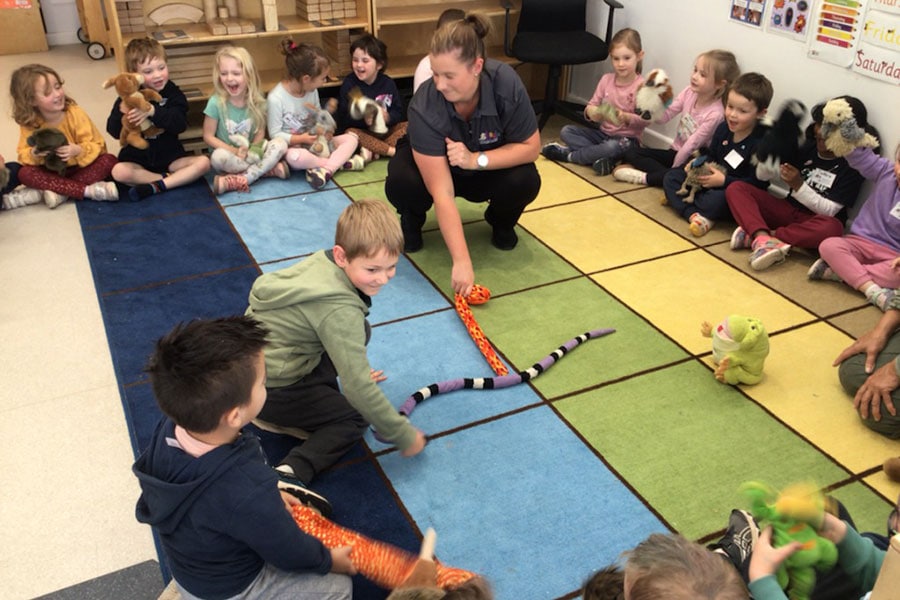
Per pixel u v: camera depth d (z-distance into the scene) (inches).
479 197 116.0
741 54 135.8
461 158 103.0
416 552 67.7
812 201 116.0
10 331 98.9
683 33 146.9
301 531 53.9
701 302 105.6
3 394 87.8
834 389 88.8
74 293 107.4
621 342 96.9
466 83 97.7
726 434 81.9
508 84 105.5
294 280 70.9
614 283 110.0
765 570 46.4
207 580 52.8
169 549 52.5
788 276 112.3
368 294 72.7
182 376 48.1
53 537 70.3
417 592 42.8
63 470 77.5
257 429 81.9
